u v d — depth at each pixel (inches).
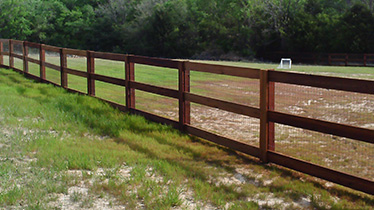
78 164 214.5
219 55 1987.0
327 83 203.6
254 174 216.8
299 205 177.6
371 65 1349.7
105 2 2618.1
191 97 289.3
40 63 545.3
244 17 1941.4
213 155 249.0
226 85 530.0
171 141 274.4
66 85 481.1
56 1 2524.6
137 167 212.8
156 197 175.6
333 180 197.5
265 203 179.2
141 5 2223.2
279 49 1894.7
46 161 216.7
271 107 232.7
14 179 191.6
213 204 174.6
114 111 361.4
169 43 2068.2
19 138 256.2
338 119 334.0
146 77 609.3
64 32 2459.4
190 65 290.2
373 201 183.3
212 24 1983.3
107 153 237.1
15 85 503.2
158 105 410.9
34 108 347.3
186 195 184.4
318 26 1702.8
